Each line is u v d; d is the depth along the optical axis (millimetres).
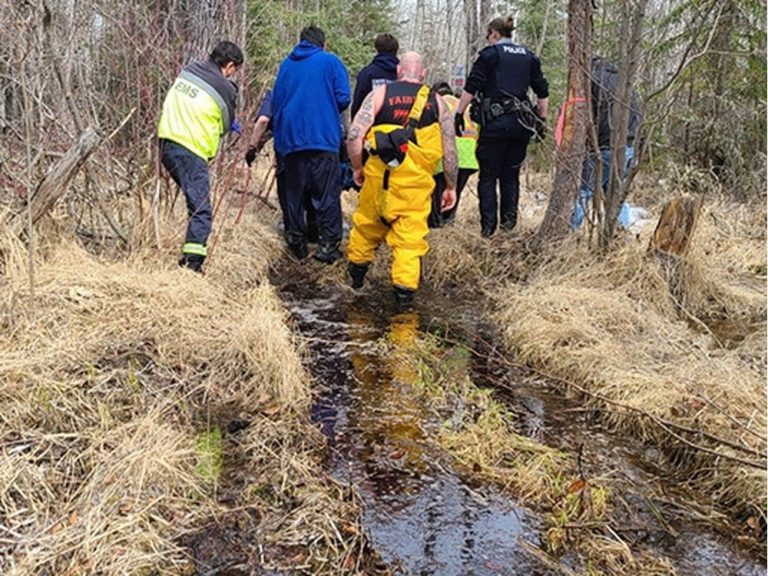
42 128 4199
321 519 2412
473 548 2361
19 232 3824
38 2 4090
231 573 2166
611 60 5953
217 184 5371
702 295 4938
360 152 4648
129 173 4961
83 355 3111
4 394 2715
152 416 2801
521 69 5633
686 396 3211
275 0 10125
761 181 7844
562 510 2551
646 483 2805
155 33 4941
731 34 7691
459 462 2883
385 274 5559
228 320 3725
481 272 5562
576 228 5754
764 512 2525
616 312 4266
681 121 8125
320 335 4277
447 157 4645
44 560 2059
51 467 2457
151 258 4492
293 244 5699
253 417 3062
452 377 3748
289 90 5230
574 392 3600
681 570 2293
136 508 2314
